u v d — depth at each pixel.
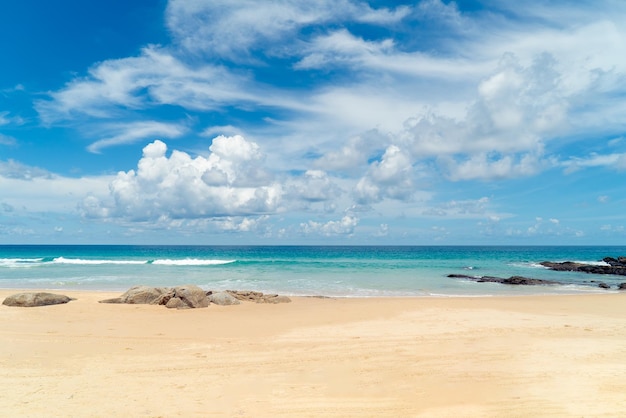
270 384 8.66
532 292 27.86
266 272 40.94
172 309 17.94
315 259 70.19
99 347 11.50
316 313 17.27
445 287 29.97
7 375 9.14
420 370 9.53
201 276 36.19
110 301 19.34
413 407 7.45
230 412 7.26
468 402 7.62
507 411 7.18
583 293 27.84
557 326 14.47
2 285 28.89
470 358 10.44
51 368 9.64
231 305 19.22
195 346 11.67
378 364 10.02
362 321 15.50
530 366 9.69
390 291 27.50
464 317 16.28
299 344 11.94
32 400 7.76
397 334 13.21
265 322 15.27
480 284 32.06
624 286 30.61
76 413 7.20
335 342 12.17
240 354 10.89
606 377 8.84
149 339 12.46
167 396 7.99
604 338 12.59
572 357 10.41
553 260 71.56
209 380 8.90
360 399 7.83
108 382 8.75
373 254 96.75
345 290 27.92
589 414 6.98
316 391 8.26
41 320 15.10
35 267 45.19
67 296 20.73
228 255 87.88
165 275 36.69
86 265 48.50
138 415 7.13
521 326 14.46
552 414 7.02
